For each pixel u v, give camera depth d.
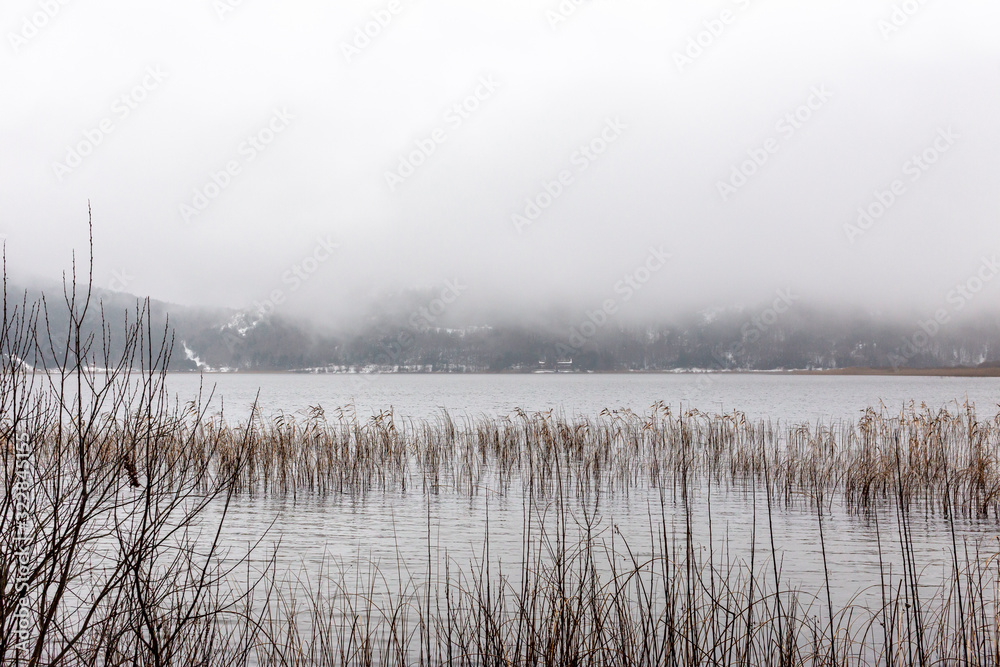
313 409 17.72
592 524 12.12
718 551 10.30
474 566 9.22
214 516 12.22
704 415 21.00
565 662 5.35
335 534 11.38
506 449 19.34
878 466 15.04
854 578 8.95
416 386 114.69
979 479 13.83
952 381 158.62
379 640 6.59
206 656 5.04
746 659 5.62
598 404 55.44
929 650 5.96
